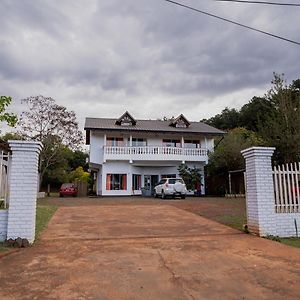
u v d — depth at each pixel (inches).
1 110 472.4
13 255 248.2
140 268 210.7
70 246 282.2
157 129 1173.7
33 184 297.0
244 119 1939.0
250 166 354.9
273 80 769.6
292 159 681.6
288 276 193.3
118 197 1037.8
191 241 306.2
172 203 713.0
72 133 1202.6
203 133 1195.9
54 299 154.6
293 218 344.5
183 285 176.4
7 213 292.0
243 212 523.2
